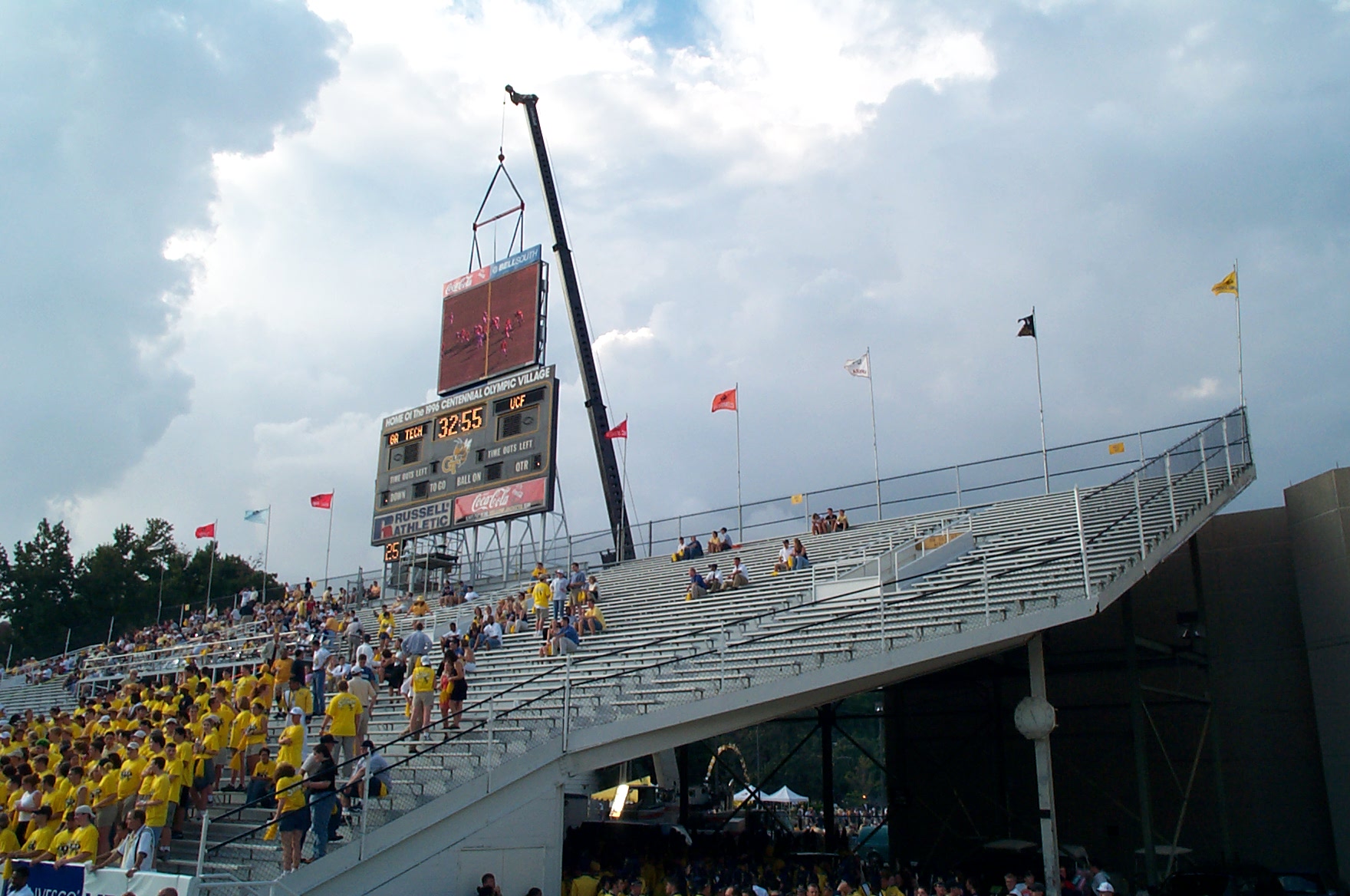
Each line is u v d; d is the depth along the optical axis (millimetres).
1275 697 26109
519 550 35688
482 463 36219
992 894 20203
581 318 40406
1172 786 26703
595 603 26531
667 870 19250
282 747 14297
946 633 17469
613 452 38875
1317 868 24594
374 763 14258
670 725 16984
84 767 15461
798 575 25938
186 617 50594
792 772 75750
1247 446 25047
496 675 22312
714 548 32875
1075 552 20375
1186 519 21297
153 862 12750
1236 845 25750
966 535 24359
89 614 66625
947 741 30531
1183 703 27141
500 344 37312
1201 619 25094
